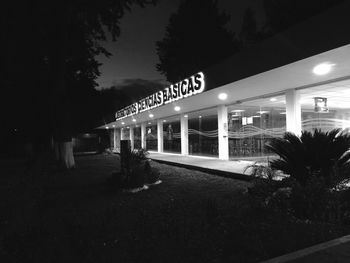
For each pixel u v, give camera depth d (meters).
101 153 33.12
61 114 16.58
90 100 28.12
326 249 4.02
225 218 5.71
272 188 6.81
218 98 14.43
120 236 5.18
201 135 20.61
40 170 14.81
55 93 16.45
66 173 14.96
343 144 6.52
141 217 6.22
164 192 9.12
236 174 10.85
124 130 40.47
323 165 6.62
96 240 5.02
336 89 11.81
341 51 6.88
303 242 4.39
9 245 4.95
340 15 6.54
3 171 17.27
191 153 21.78
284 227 5.06
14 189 9.15
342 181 6.25
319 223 5.26
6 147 37.47
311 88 11.47
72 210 7.44
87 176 13.78
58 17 13.47
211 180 10.87
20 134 38.16
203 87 12.40
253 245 4.29
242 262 3.88
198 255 4.20
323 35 6.94
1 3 10.77
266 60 8.82
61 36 14.98
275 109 16.77
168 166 16.28
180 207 7.05
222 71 11.05
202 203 7.27
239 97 14.15
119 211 7.00
